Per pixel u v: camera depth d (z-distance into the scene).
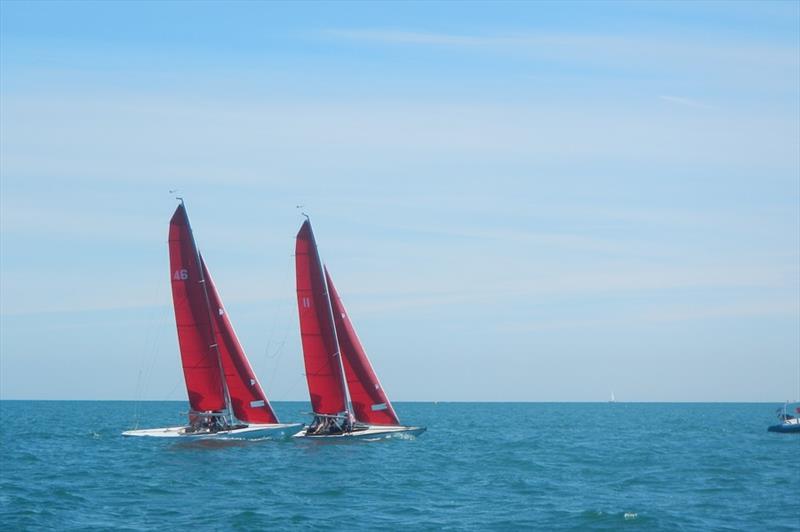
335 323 90.19
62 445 98.00
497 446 99.75
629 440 114.00
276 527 46.94
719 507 54.22
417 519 49.50
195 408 86.12
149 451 84.31
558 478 68.06
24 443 102.00
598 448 98.19
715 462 80.94
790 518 50.53
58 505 53.50
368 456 79.38
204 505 53.84
